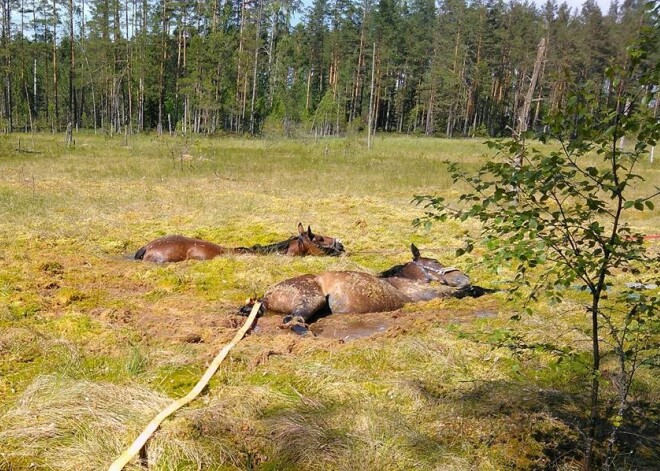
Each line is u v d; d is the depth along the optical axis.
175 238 9.05
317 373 4.87
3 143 26.41
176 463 3.62
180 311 6.61
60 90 61.84
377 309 6.96
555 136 3.07
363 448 3.79
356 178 20.73
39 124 52.22
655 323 3.31
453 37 65.38
